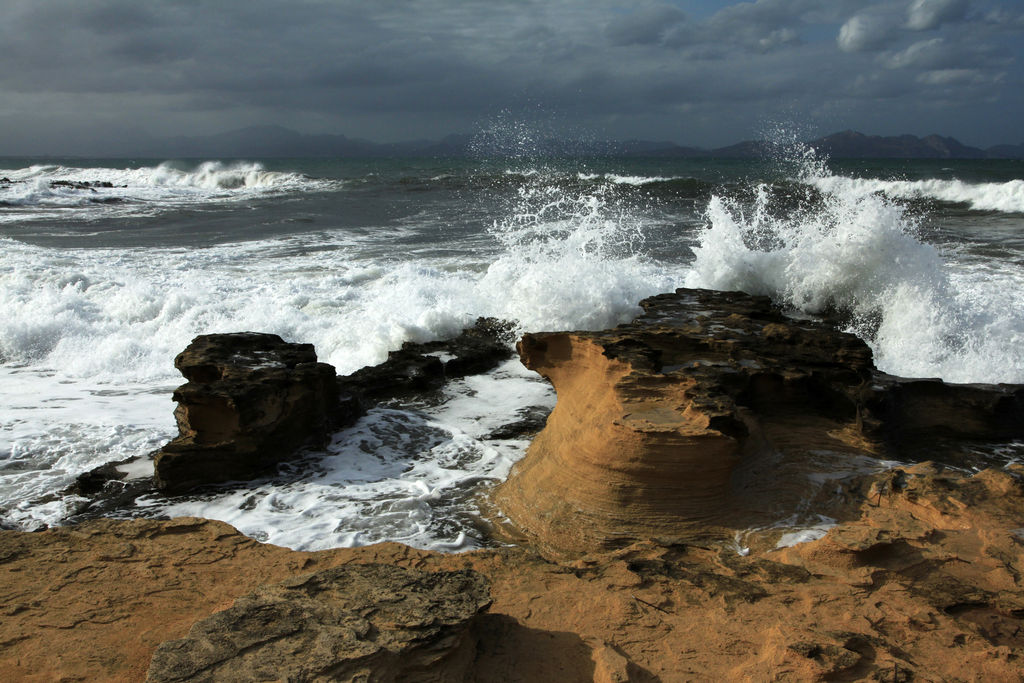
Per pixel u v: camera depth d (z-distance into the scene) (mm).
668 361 7520
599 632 3873
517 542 5664
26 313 12156
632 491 5645
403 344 10344
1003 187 28516
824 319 10836
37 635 3768
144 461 7246
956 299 10750
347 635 3195
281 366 7602
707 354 7457
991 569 4508
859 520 5492
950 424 7301
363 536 5656
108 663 3523
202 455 6625
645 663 3582
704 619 4031
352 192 39000
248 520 5934
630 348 6875
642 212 26719
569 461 6055
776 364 7148
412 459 7289
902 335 10172
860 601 4168
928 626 3912
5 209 29219
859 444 6840
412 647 3182
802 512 5680
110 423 8406
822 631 3762
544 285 10812
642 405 6133
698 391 6129
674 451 5574
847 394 7078
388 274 14805
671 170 55188
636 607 4109
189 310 12344
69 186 41031
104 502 6371
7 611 3986
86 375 10500
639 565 4676
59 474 7031
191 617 3941
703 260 11977
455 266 16109
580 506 5746
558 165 58750
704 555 5078
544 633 3824
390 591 3604
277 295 13391
